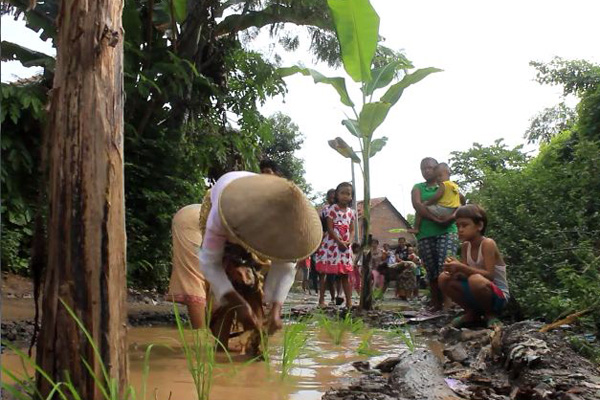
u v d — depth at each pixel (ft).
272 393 9.59
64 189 6.56
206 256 11.55
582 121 34.37
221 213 11.08
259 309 12.53
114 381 6.46
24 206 28.71
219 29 36.63
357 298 39.93
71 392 6.47
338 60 41.86
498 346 12.63
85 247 6.53
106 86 6.71
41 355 6.63
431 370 10.68
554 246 21.20
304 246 11.14
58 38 6.81
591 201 23.84
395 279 40.14
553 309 16.53
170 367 11.46
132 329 17.56
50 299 6.58
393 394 9.53
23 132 29.12
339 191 26.04
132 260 29.68
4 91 26.37
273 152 96.84
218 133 35.22
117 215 6.73
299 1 34.99
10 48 29.09
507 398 9.73
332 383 10.42
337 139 23.97
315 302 33.60
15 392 6.56
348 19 22.31
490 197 26.94
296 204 11.00
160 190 31.50
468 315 17.85
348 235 26.45
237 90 36.06
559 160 35.37
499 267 17.78
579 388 9.65
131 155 31.07
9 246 27.96
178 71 29.89
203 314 14.01
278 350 13.83
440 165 23.49
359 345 15.24
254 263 12.54
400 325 19.89
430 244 23.43
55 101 6.68
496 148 42.37
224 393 9.49
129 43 29.12
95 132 6.61
